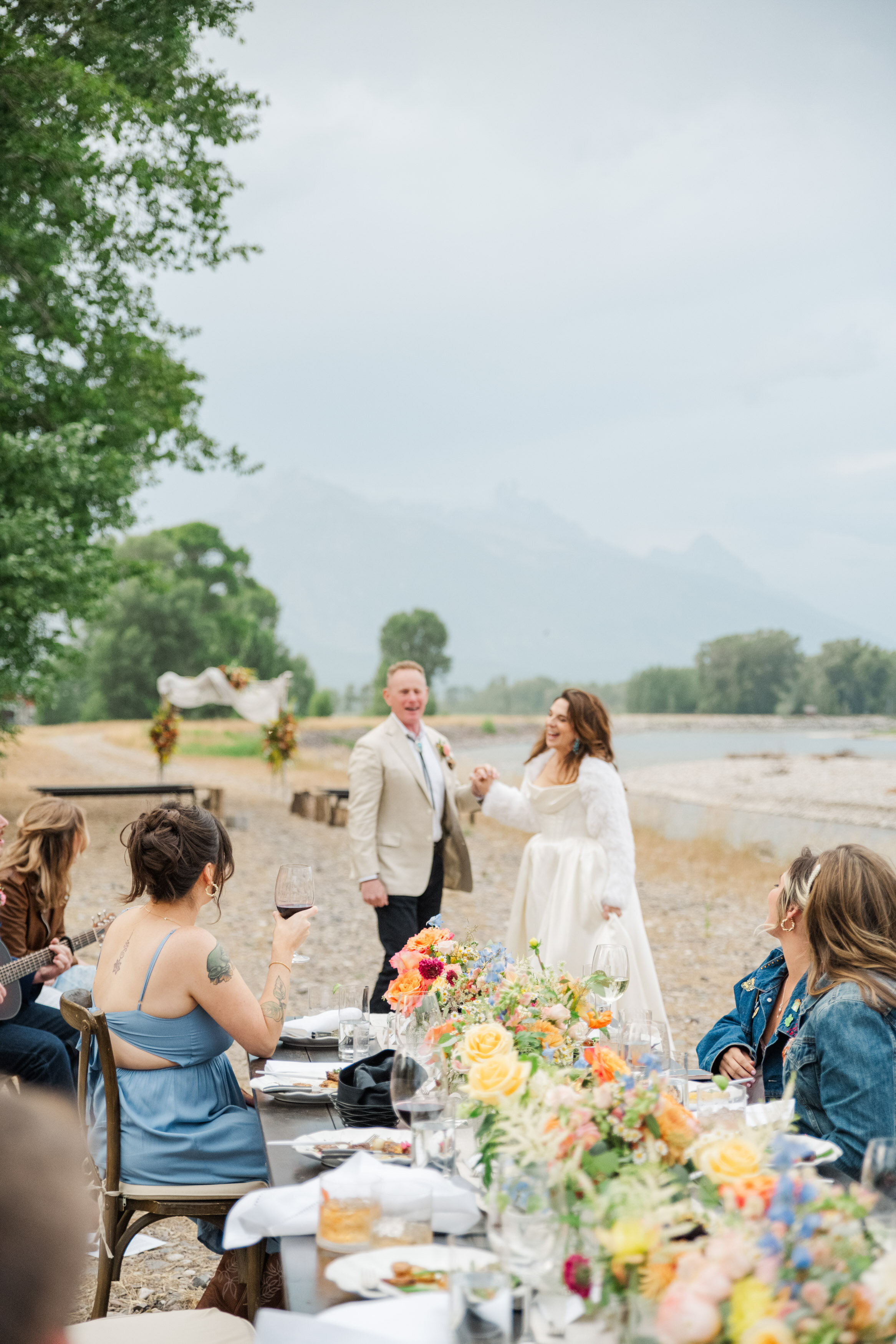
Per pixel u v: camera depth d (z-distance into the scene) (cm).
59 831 446
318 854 1555
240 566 10425
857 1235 143
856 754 4553
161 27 1371
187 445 1659
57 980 479
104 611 1608
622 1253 146
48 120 1322
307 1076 305
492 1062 199
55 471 1396
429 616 12975
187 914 315
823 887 278
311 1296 177
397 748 558
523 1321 165
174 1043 302
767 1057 325
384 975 554
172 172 1443
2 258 1397
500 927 1026
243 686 2417
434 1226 202
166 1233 395
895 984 268
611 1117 176
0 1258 89
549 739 525
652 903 1191
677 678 13862
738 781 3195
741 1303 131
